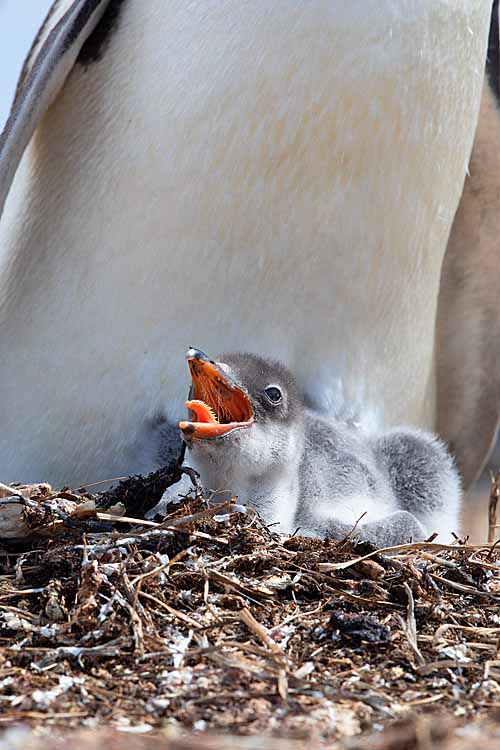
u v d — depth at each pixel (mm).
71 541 8656
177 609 7965
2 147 10844
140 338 10883
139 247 10773
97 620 7586
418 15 10273
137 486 9398
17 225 11688
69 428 11242
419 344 11734
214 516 9078
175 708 6539
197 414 9883
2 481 11500
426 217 11039
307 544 9141
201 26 10531
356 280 10914
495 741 6102
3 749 5852
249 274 10703
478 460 14109
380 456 11453
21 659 7176
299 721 6410
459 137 11000
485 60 11609
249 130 10383
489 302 13492
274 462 10281
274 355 10953
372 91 10258
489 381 13781
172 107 10586
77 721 6336
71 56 10734
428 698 6840
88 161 11102
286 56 10234
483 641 7816
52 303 11242
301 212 10562
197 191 10539
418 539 10328
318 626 7816
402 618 8039
